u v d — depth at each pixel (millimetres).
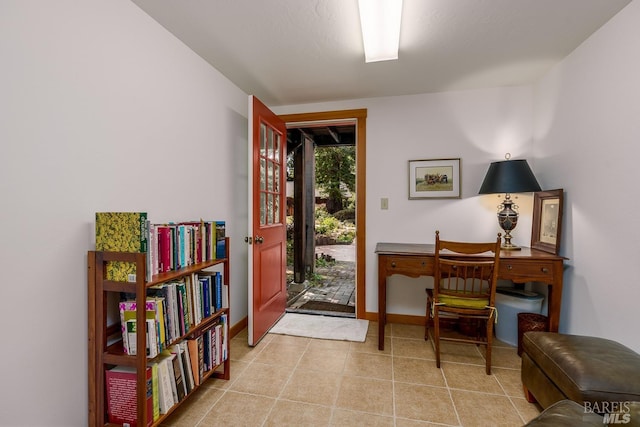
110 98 1354
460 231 2621
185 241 1554
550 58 2047
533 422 950
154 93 1614
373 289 2797
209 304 1687
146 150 1561
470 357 2094
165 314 1339
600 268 1693
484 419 1467
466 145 2602
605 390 1102
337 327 2617
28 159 1039
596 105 1729
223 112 2299
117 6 1391
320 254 6598
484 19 1605
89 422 1243
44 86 1087
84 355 1238
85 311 1239
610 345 1379
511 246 2279
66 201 1167
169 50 1729
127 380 1240
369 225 2797
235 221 2492
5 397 990
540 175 2346
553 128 2172
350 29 1706
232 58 2037
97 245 1237
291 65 2137
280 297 2822
